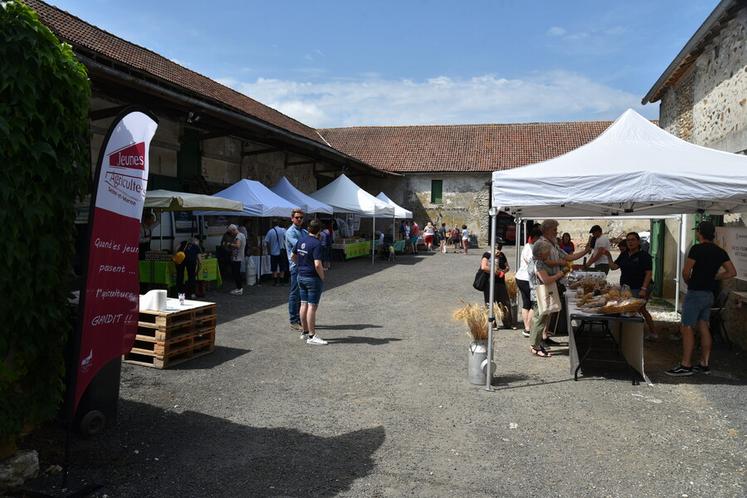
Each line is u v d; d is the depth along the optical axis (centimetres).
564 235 1150
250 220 1620
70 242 350
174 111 1180
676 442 418
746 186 512
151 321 601
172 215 1291
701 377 594
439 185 3102
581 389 545
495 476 361
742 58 793
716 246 597
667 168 546
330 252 1814
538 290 669
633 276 768
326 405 489
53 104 321
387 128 3472
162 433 420
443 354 673
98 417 398
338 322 869
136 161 361
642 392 539
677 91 1183
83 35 1241
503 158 3062
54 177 329
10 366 315
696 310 597
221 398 502
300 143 1584
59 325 343
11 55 302
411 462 379
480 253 2559
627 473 367
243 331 779
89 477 345
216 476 353
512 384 560
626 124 675
